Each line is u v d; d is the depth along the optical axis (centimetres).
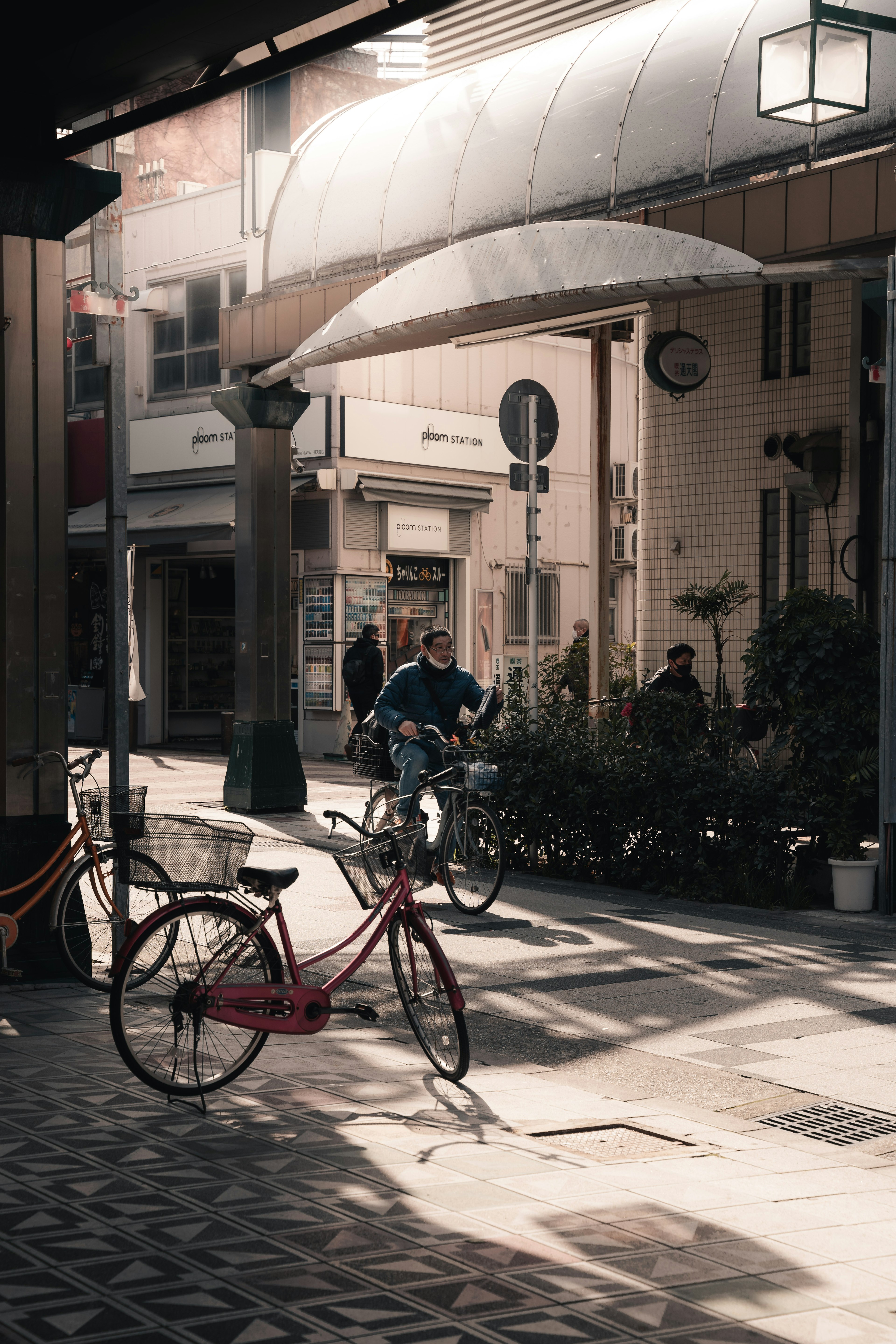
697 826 977
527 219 1215
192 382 2383
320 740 2111
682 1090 559
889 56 996
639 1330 338
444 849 937
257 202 1523
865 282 1256
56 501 733
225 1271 367
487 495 2280
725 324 1426
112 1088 538
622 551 2544
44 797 730
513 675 1145
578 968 764
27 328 724
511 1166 458
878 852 989
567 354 2447
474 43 1525
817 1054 605
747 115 1073
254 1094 536
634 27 1234
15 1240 385
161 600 2509
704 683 1445
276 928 822
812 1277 373
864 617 981
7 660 720
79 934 718
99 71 693
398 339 1235
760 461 1395
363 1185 434
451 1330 335
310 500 2111
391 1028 652
